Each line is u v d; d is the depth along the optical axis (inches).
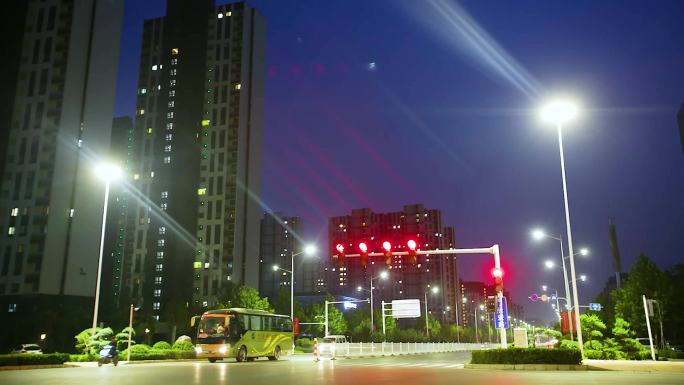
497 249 1154.7
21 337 3161.9
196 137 5093.5
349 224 7076.8
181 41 5393.7
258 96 5378.9
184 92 5241.1
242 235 4899.1
